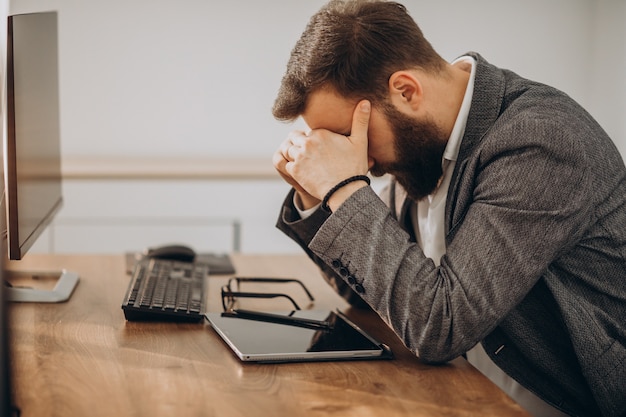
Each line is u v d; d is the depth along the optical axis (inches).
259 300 62.9
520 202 47.4
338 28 51.3
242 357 46.8
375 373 46.3
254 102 121.3
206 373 45.0
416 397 42.5
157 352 48.6
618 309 52.2
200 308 57.7
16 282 66.1
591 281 51.6
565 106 51.3
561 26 125.0
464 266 47.8
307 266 76.7
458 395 43.0
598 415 52.4
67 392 41.6
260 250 127.6
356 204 49.6
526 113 49.6
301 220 57.3
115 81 117.2
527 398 57.2
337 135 52.2
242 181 124.3
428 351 47.4
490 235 47.7
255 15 118.6
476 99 52.5
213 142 121.4
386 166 54.3
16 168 51.5
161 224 119.7
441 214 57.1
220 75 119.6
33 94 58.5
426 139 52.6
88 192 120.3
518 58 125.0
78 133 117.5
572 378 52.0
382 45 51.1
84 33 115.0
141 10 116.0
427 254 59.7
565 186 47.2
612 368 50.4
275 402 41.0
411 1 120.7
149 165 120.1
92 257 77.5
